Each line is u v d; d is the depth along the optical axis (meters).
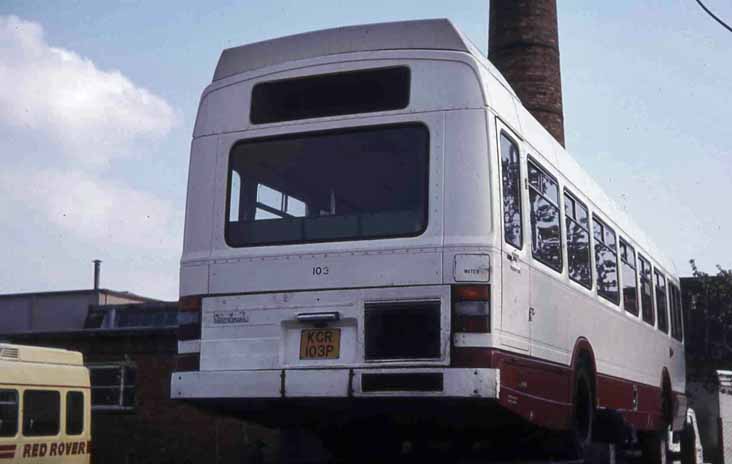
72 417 19.78
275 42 8.81
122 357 28.20
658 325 16.41
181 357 8.57
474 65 8.15
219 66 9.00
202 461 26.81
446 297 7.79
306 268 8.24
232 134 8.80
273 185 8.54
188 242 8.77
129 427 27.80
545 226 9.58
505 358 7.93
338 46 8.57
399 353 7.83
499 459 9.59
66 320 42.50
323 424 9.09
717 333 35.41
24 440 18.38
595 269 11.69
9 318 43.59
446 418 8.42
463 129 8.05
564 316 10.01
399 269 7.96
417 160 8.12
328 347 8.05
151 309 36.59
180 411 27.36
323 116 8.51
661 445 16.55
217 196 8.73
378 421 8.73
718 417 30.58
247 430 26.55
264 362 8.23
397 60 8.34
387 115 8.27
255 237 8.52
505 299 8.03
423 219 7.98
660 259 17.08
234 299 8.45
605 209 12.66
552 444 9.72
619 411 12.71
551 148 10.18
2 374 18.03
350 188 8.27
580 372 10.65
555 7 21.03
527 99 20.44
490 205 7.92
